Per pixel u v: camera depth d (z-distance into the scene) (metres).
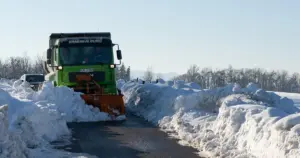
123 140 11.50
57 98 15.38
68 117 15.10
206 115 13.64
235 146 9.60
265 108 10.32
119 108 15.81
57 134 11.86
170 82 24.69
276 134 7.98
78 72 16.98
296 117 7.86
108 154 9.77
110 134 12.45
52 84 16.19
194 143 11.01
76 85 17.02
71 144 10.94
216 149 9.64
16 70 81.75
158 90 18.58
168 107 15.58
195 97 14.70
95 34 19.39
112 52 17.48
